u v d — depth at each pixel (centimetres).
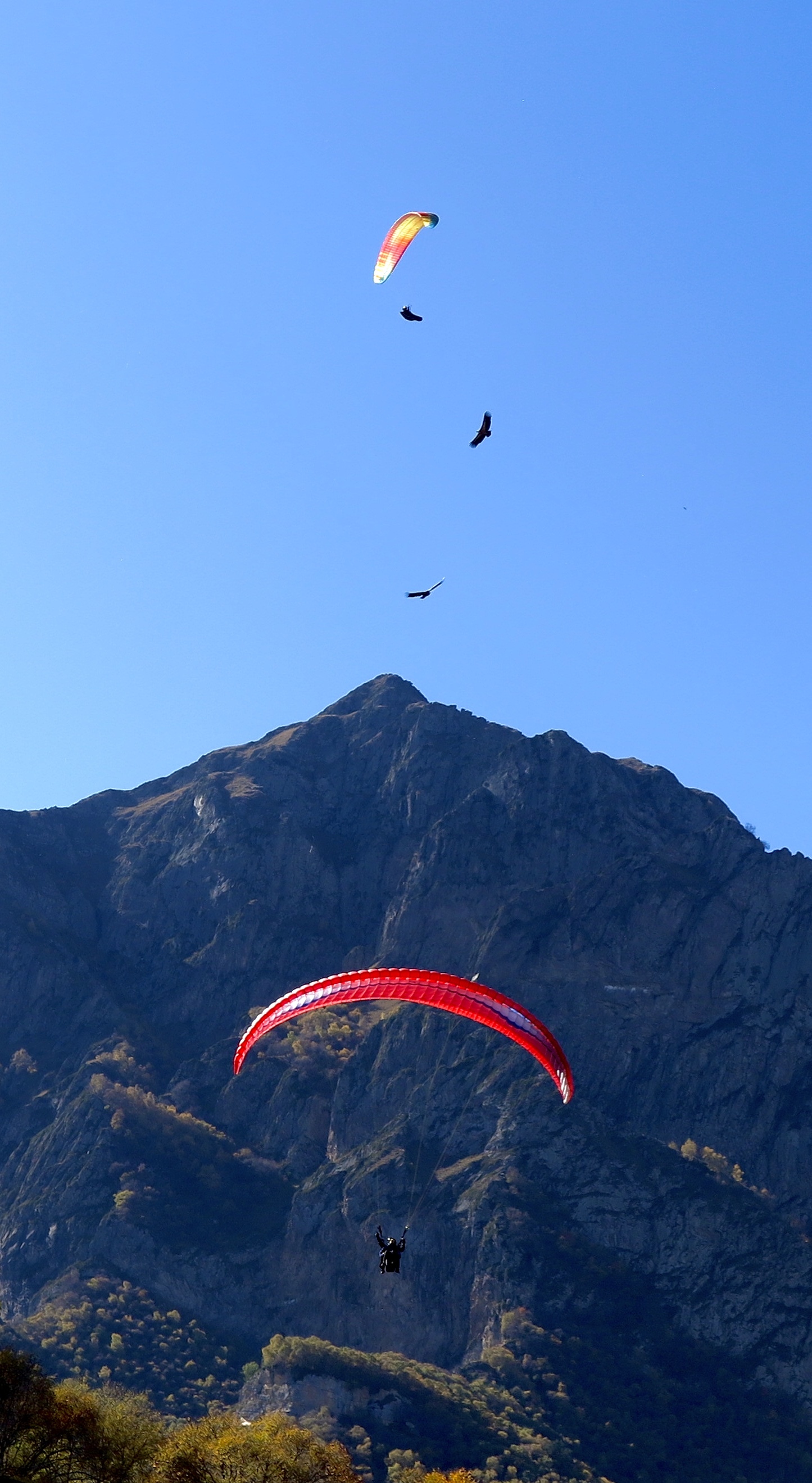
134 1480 11350
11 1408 10981
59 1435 11112
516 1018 8281
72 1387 12044
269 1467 11719
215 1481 11556
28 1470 10906
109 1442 11388
